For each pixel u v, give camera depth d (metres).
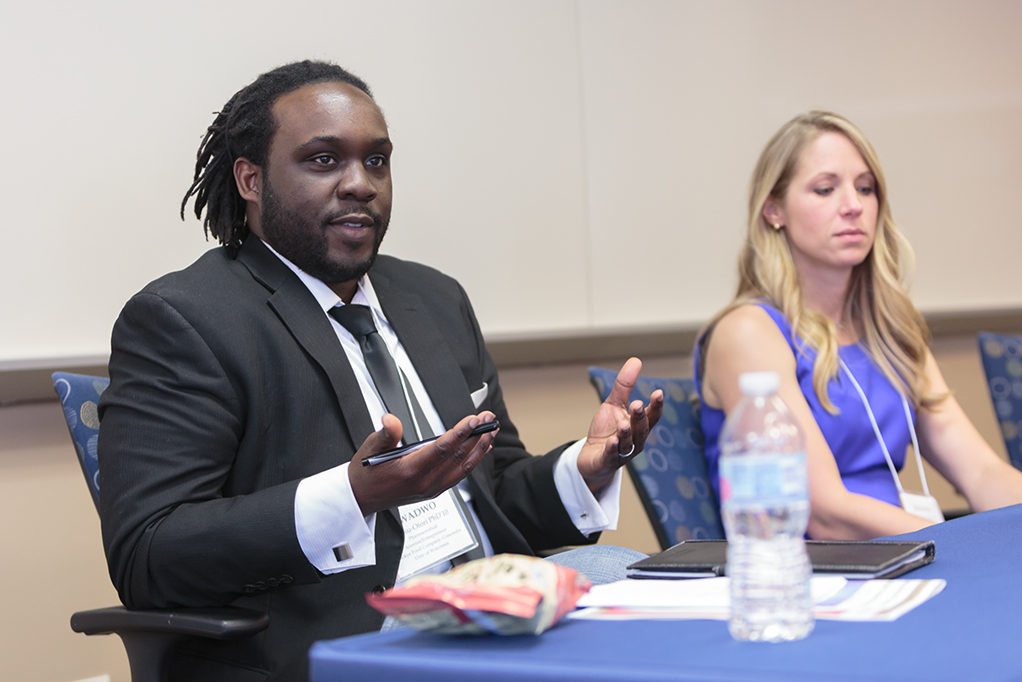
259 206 2.88
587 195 5.48
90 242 4.14
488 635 1.48
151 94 4.26
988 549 1.99
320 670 1.42
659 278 5.71
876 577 1.70
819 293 3.97
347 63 4.75
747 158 5.99
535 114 5.31
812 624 1.45
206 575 2.36
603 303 5.53
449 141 5.04
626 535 5.67
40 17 4.04
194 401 2.54
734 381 3.73
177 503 2.46
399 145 4.89
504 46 5.21
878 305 3.96
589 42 5.49
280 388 2.67
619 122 5.58
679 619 1.53
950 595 1.60
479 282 5.14
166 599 2.41
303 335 2.71
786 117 6.11
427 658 1.35
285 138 2.79
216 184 3.02
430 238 4.98
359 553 2.36
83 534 4.17
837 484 3.48
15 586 4.02
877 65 6.41
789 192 3.92
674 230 5.76
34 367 3.94
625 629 1.48
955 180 6.68
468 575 1.54
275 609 2.53
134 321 2.62
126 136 4.21
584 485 2.81
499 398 3.34
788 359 3.74
